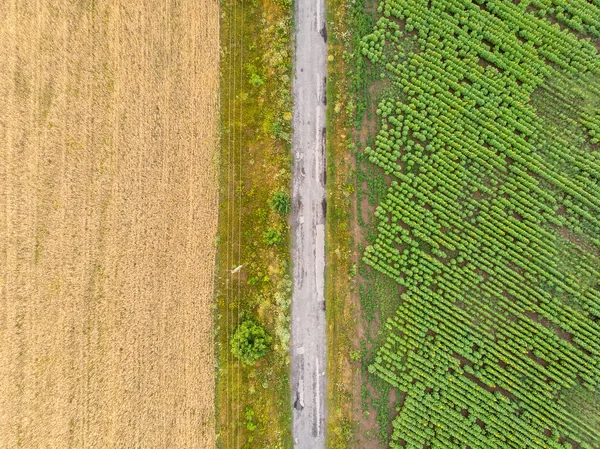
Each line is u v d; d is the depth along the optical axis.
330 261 33.41
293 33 34.53
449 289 32.88
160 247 33.00
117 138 33.22
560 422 31.44
